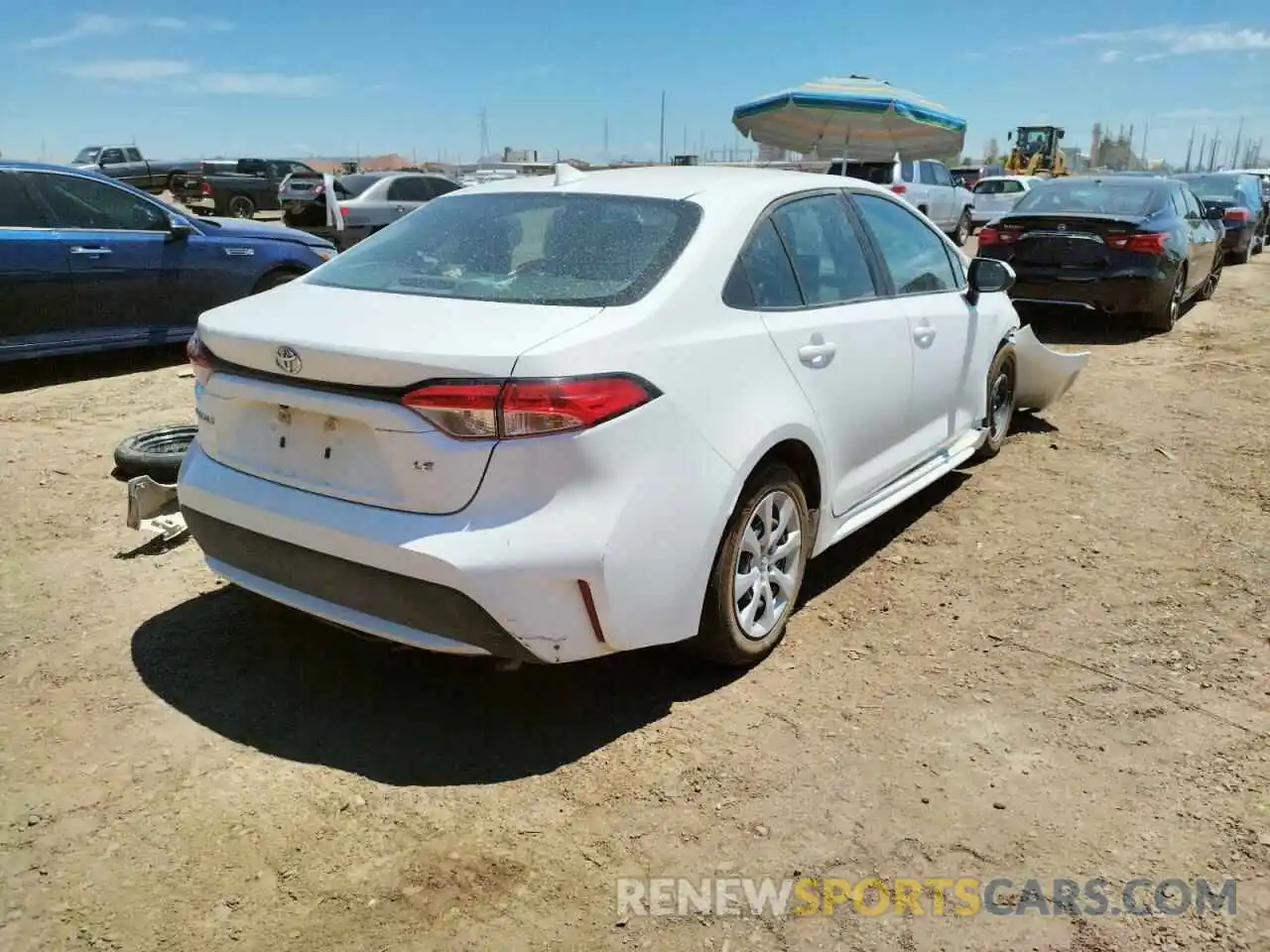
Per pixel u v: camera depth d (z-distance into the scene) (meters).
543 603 2.79
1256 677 3.54
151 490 4.47
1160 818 2.80
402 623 2.89
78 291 7.43
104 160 28.22
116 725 3.15
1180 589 4.24
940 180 22.08
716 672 3.53
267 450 3.10
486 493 2.74
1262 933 2.39
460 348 2.73
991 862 2.62
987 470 5.80
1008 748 3.11
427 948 2.32
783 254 3.71
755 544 3.46
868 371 4.02
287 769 2.96
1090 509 5.17
